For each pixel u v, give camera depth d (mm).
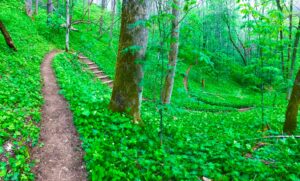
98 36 28312
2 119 5281
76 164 4664
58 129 5930
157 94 17484
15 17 19016
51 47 18500
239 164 4684
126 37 5793
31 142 5078
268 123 9031
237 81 35406
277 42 7762
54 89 9516
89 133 5582
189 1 4824
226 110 18359
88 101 7523
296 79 7652
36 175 4219
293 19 19328
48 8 25281
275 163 4926
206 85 29453
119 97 6312
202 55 4438
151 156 4754
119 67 6164
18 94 7137
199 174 4367
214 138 6516
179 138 6164
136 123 6152
